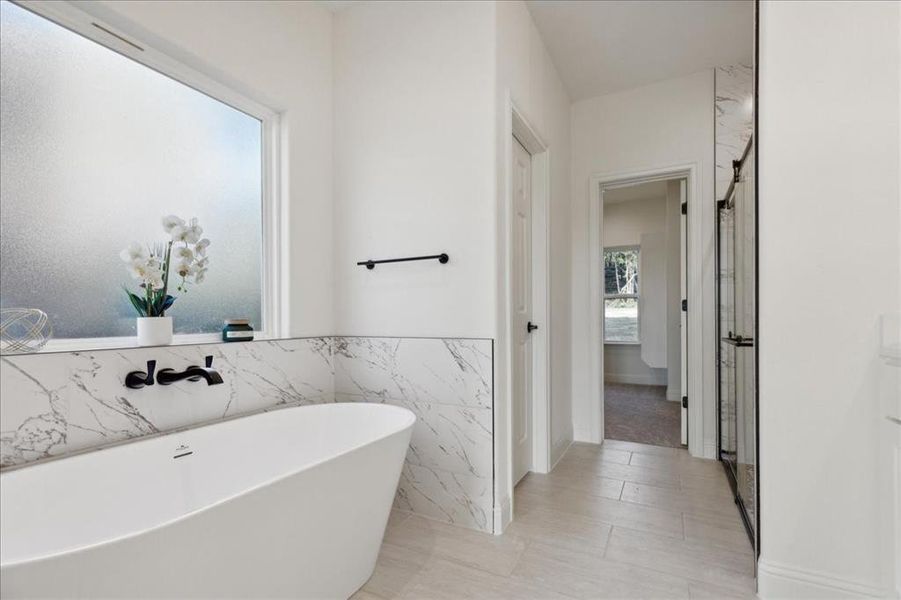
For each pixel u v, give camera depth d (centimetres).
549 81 287
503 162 211
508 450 213
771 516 151
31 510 125
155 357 164
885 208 141
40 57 147
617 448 328
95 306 160
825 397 145
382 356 230
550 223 288
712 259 304
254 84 204
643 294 532
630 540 192
